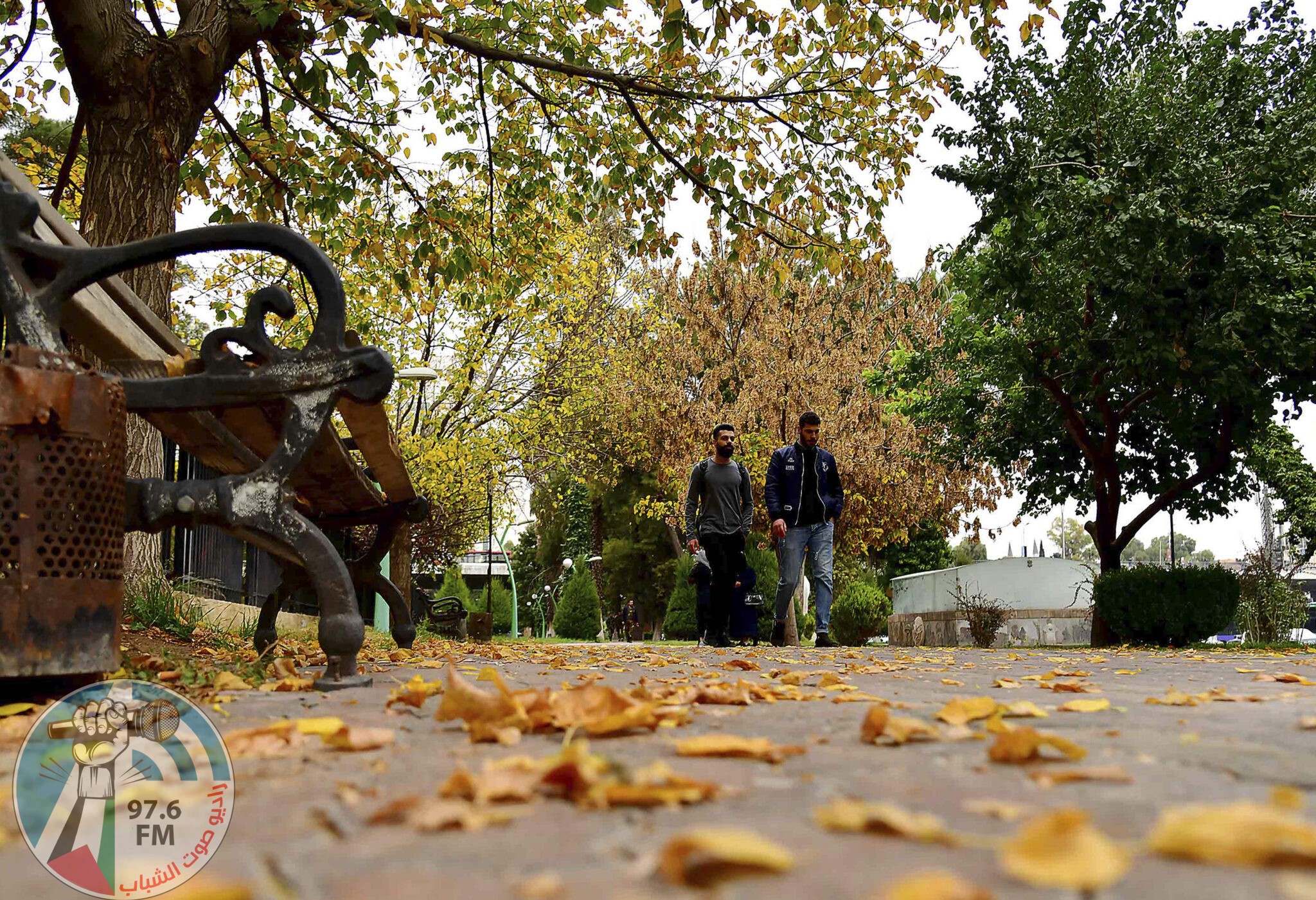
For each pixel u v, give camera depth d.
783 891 0.95
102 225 6.47
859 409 22.44
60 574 2.56
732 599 10.23
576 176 11.40
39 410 2.54
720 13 7.98
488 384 19.33
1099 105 12.60
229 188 10.34
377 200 10.66
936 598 23.56
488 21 9.12
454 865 1.07
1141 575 12.14
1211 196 11.73
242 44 7.48
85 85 6.59
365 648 6.74
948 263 14.38
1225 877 1.01
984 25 8.93
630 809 1.35
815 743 2.06
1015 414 16.06
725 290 23.08
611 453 27.44
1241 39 13.22
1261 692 3.66
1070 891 0.96
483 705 2.15
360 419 4.12
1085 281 12.20
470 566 53.84
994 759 1.80
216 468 4.38
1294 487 22.05
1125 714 2.72
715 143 10.45
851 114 10.11
